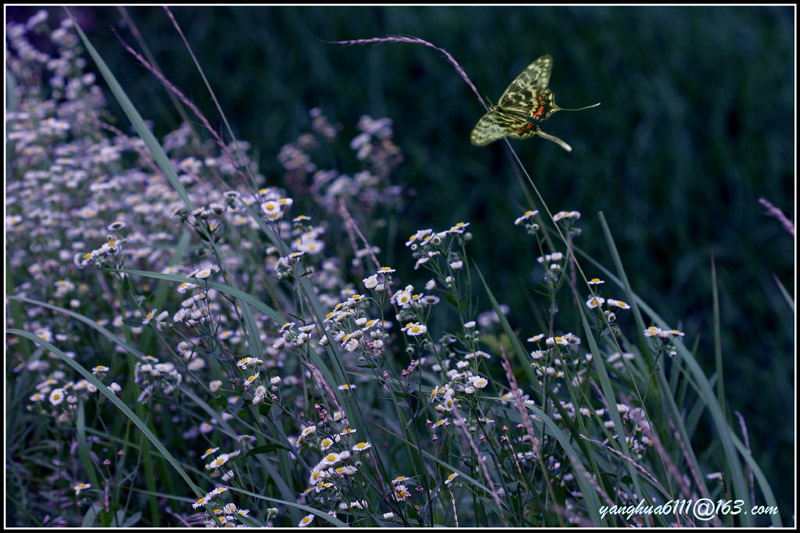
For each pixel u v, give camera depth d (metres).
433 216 5.30
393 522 1.87
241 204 2.58
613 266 4.84
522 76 2.10
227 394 2.37
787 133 5.66
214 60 6.94
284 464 2.22
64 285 2.86
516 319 4.45
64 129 3.77
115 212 3.44
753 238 5.07
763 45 6.35
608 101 5.99
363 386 2.87
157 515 2.35
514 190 5.41
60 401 2.34
